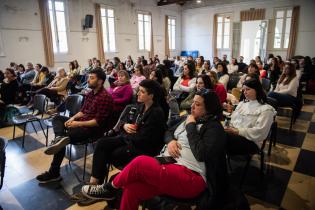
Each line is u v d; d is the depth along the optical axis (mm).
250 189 1969
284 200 1823
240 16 10133
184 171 1308
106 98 2188
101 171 1719
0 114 3750
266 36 9617
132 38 9984
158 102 1766
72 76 5848
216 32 10953
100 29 8617
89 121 2129
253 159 2496
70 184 2109
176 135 1566
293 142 2910
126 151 1688
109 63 7098
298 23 8922
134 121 1894
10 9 6488
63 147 2092
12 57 6711
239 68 6930
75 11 7926
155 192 1345
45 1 7090
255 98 2008
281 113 4129
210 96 1361
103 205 1805
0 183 1577
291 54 9172
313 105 4730
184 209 1688
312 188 1976
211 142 1258
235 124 2117
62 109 3400
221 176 1275
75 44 8094
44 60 7395
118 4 9172
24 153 2758
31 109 4355
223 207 1218
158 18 10922
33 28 7023
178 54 12320
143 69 4328
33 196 1940
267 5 9398
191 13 11719
